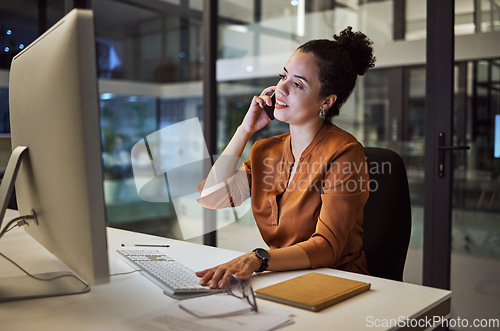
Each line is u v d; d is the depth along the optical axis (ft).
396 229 5.02
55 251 3.41
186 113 17.61
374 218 5.06
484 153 7.68
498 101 7.52
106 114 19.83
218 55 10.65
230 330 2.59
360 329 2.67
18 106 3.68
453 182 7.95
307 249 4.04
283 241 4.87
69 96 2.68
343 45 5.15
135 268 3.95
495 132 7.57
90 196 2.69
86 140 2.65
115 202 16.78
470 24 7.68
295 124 5.07
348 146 4.71
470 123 7.77
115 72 19.75
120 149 19.29
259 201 5.11
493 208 7.63
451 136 7.87
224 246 9.11
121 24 19.16
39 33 12.71
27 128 3.45
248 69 10.24
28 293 3.24
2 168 6.62
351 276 3.83
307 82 4.94
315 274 3.67
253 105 5.52
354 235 4.66
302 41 9.46
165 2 17.07
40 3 12.70
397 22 8.29
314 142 4.99
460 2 7.75
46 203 3.26
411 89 8.23
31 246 4.77
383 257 5.00
